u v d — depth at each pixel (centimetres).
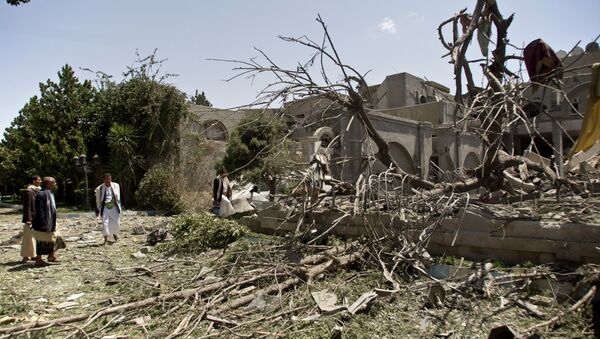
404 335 409
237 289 546
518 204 821
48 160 2303
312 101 797
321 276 579
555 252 554
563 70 725
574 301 447
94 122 2416
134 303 496
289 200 956
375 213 736
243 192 1508
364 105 804
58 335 447
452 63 835
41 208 787
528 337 373
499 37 873
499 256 608
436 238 670
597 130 709
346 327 425
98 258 855
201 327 445
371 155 759
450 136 2288
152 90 2098
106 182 1045
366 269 619
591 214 656
